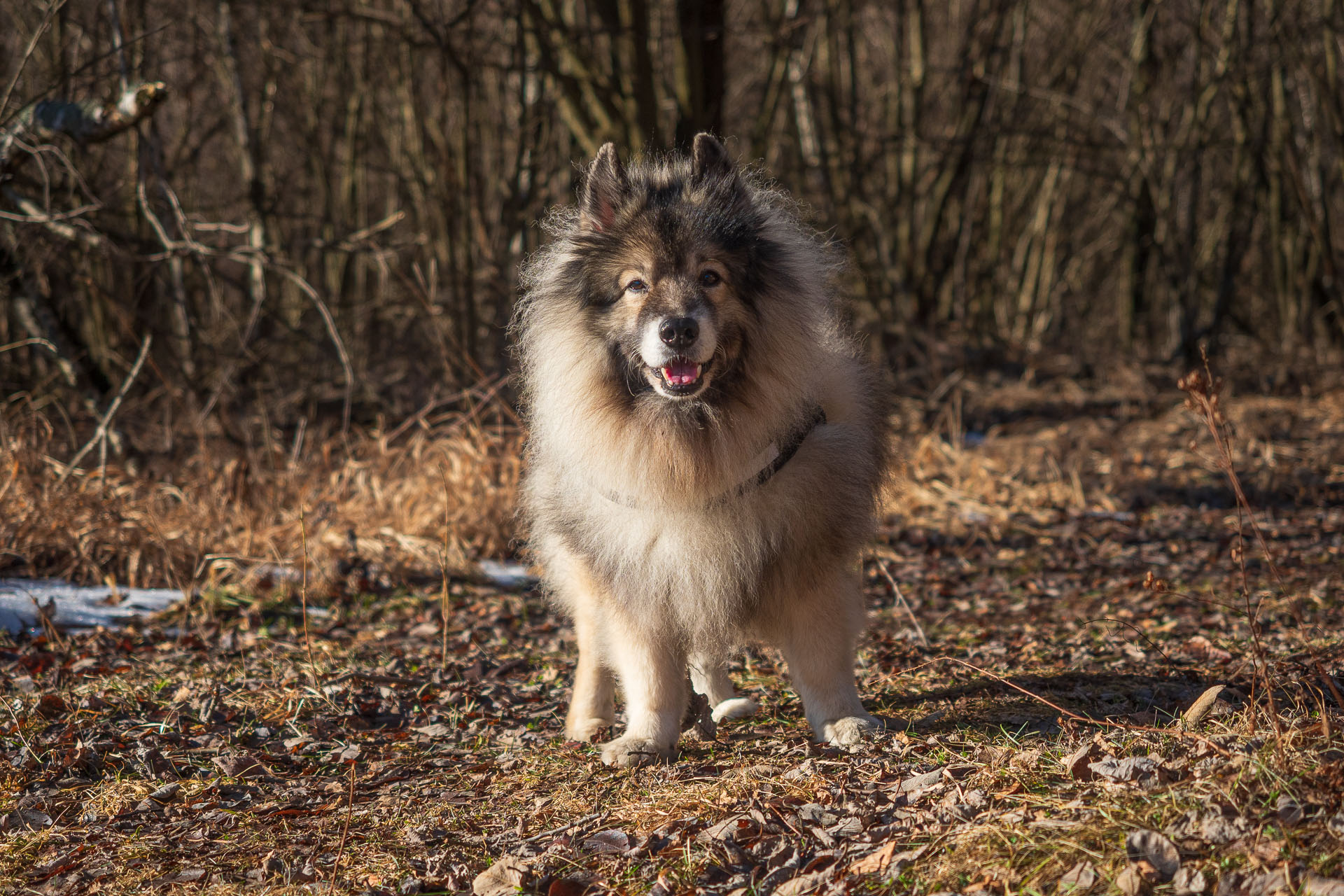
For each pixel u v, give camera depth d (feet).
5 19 34.37
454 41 42.70
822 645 13.98
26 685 16.70
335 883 10.52
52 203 29.50
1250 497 31.58
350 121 52.65
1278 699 13.32
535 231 44.52
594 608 14.80
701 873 9.94
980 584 24.21
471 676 18.10
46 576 22.59
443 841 11.50
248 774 13.84
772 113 49.98
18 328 33.47
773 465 13.12
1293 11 54.39
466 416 29.91
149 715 15.83
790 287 13.85
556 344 14.06
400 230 53.06
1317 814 8.75
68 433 30.60
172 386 30.48
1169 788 9.71
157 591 22.44
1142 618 20.36
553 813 11.89
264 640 19.74
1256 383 52.21
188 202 42.27
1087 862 8.75
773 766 12.62
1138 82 59.26
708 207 13.74
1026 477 34.45
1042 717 14.29
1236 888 8.15
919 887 9.07
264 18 42.09
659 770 13.00
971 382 51.70
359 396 40.24
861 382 15.30
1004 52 56.54
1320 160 60.39
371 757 14.58
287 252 39.63
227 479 26.53
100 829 12.07
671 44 49.75
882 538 27.89
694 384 12.55
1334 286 56.03
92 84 29.91
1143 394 49.34
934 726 14.11
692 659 15.93
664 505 13.20
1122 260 71.41
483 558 26.25
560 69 41.16
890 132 62.18
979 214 64.34
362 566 24.25
